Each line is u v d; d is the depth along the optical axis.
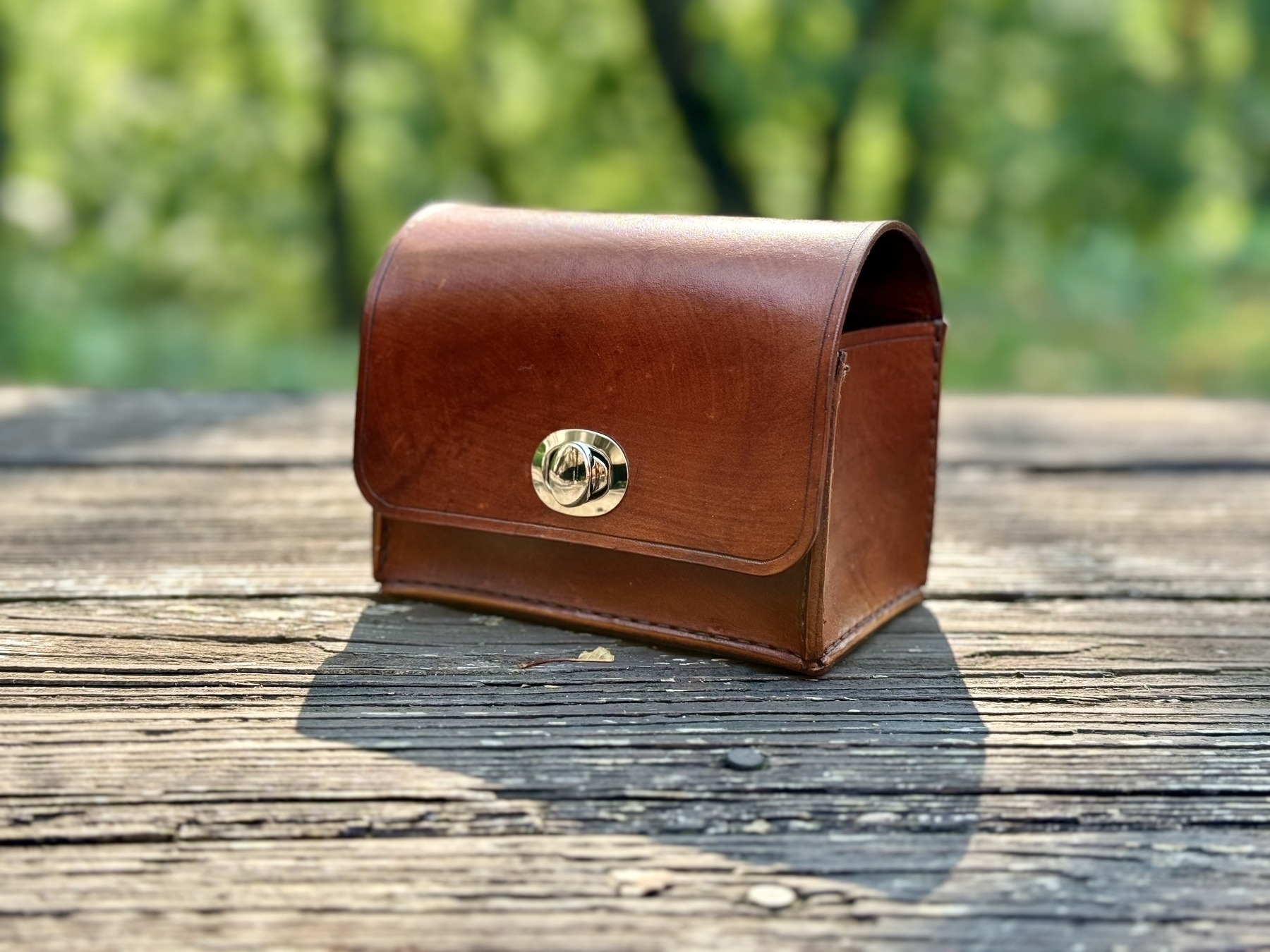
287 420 3.01
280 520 2.19
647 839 1.13
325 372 8.47
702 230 1.55
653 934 0.98
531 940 0.97
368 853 1.09
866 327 1.74
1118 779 1.26
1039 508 2.39
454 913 1.01
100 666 1.51
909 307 1.69
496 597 1.68
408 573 1.73
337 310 11.51
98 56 10.88
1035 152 10.02
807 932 0.99
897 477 1.68
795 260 1.47
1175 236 9.85
